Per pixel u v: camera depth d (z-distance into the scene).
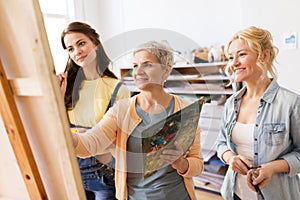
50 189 0.58
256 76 1.07
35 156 0.55
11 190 0.65
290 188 1.08
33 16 0.40
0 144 0.59
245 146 1.13
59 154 0.51
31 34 0.42
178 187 0.85
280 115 1.03
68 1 3.24
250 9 2.04
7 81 0.49
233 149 1.19
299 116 0.99
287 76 1.96
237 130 1.15
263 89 1.10
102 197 1.11
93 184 1.09
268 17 1.96
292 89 1.95
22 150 0.53
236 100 1.19
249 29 1.04
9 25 0.43
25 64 0.45
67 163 0.51
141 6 3.15
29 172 0.56
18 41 0.44
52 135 0.50
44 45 0.42
